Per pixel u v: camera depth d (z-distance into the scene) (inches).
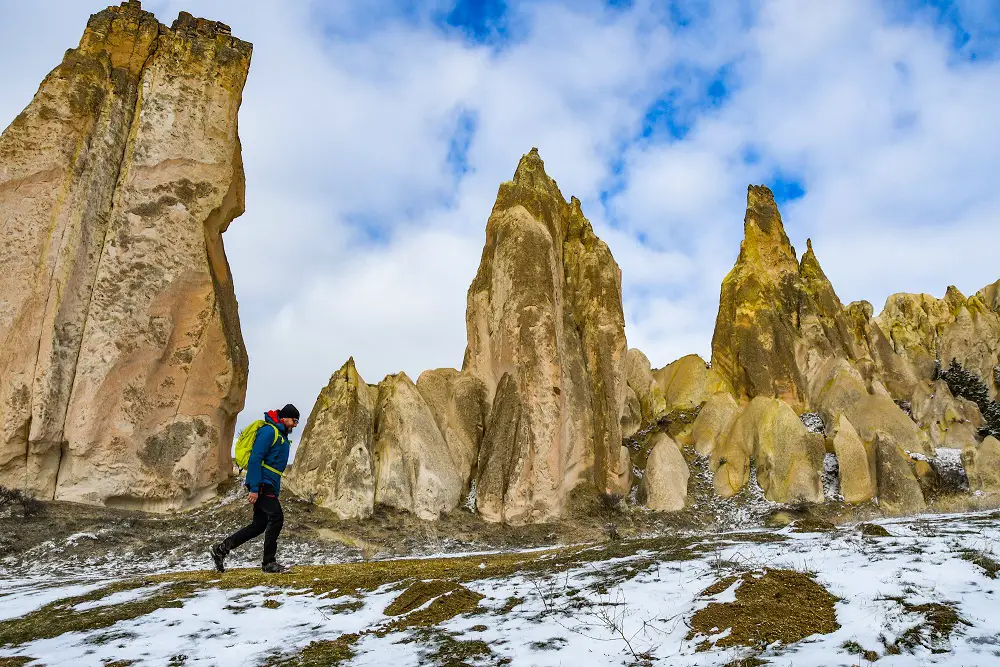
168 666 209.5
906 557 293.1
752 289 1401.3
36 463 664.4
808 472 991.0
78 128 760.3
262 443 379.2
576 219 1186.6
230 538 374.6
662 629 219.8
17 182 724.7
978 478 1001.5
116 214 753.6
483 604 267.0
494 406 906.1
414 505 794.8
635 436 1218.6
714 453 1125.7
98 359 702.5
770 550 337.4
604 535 794.8
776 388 1294.3
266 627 252.2
